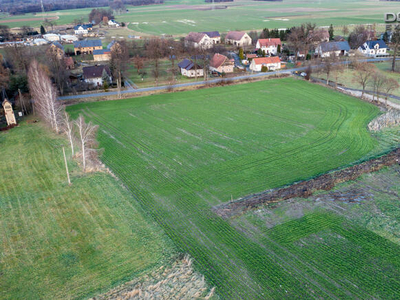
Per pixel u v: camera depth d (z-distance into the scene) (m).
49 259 35.62
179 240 38.41
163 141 63.69
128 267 34.59
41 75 74.06
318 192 46.97
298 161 55.41
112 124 72.56
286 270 34.19
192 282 32.78
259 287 32.25
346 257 35.72
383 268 34.28
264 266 34.69
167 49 143.50
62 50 140.75
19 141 64.44
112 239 38.44
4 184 49.78
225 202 45.28
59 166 54.78
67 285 32.47
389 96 87.12
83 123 57.31
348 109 78.75
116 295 31.28
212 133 66.75
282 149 59.44
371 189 47.56
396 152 57.53
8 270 34.25
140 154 58.81
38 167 54.50
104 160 57.00
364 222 40.97
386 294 31.31
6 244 37.75
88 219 41.84
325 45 133.38
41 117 76.69
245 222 41.31
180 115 77.06
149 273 33.84
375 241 37.88
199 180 50.47
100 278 33.25
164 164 55.25
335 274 33.66
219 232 39.62
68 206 44.41
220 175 51.69
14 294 31.52
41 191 47.84
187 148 60.59
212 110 79.88
